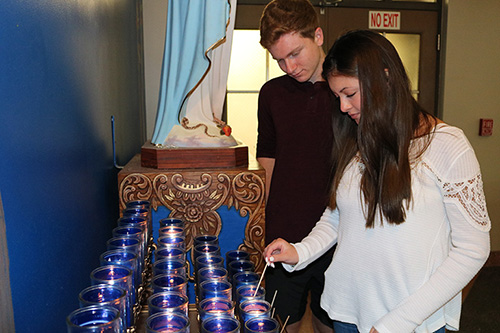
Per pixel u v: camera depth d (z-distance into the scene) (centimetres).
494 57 352
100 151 132
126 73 198
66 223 93
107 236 143
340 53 103
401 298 107
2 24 63
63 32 95
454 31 344
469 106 355
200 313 76
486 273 366
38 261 75
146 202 121
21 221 68
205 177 139
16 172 67
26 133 71
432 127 104
